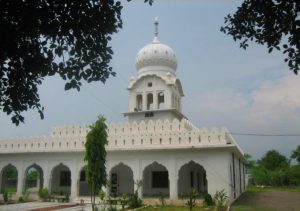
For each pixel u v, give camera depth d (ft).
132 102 94.43
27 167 83.92
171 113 89.35
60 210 60.95
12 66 20.71
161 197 65.00
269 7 22.54
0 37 18.40
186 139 71.87
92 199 61.00
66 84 22.27
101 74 22.61
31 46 20.27
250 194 95.45
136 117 92.22
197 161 70.79
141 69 100.17
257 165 193.88
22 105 21.85
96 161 57.82
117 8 21.07
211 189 68.49
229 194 67.10
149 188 80.38
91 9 20.36
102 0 20.58
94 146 58.23
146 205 68.59
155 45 100.63
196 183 87.81
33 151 81.82
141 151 74.38
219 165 69.05
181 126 76.23
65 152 80.12
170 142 72.90
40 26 19.49
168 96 91.76
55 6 19.38
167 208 63.16
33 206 67.36
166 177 79.97
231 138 79.97
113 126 80.18
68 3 19.51
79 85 22.50
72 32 20.74
